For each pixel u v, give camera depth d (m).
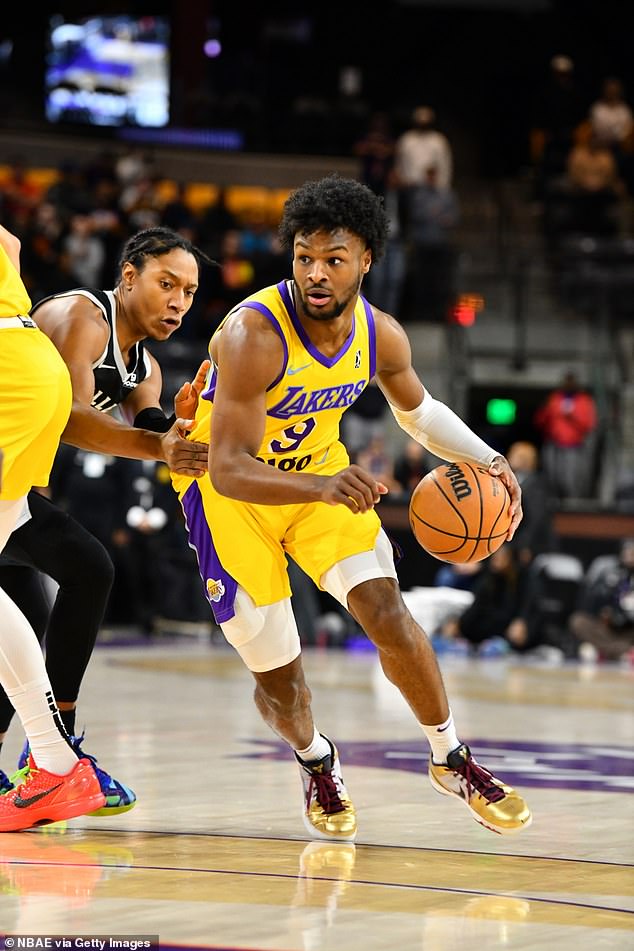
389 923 4.91
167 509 24.62
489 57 46.28
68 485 23.95
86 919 4.82
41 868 5.77
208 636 25.52
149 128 39.88
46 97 41.81
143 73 41.84
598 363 30.77
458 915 5.07
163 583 25.22
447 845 6.59
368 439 28.06
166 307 7.15
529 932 4.82
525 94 46.16
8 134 37.75
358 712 13.33
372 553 6.81
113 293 7.26
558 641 22.73
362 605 6.70
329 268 6.22
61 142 38.31
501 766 9.67
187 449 6.46
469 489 6.93
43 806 6.68
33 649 6.76
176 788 8.28
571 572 24.25
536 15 46.03
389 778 8.95
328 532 6.80
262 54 44.69
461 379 31.03
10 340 6.43
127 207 31.08
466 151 46.41
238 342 6.37
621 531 25.39
